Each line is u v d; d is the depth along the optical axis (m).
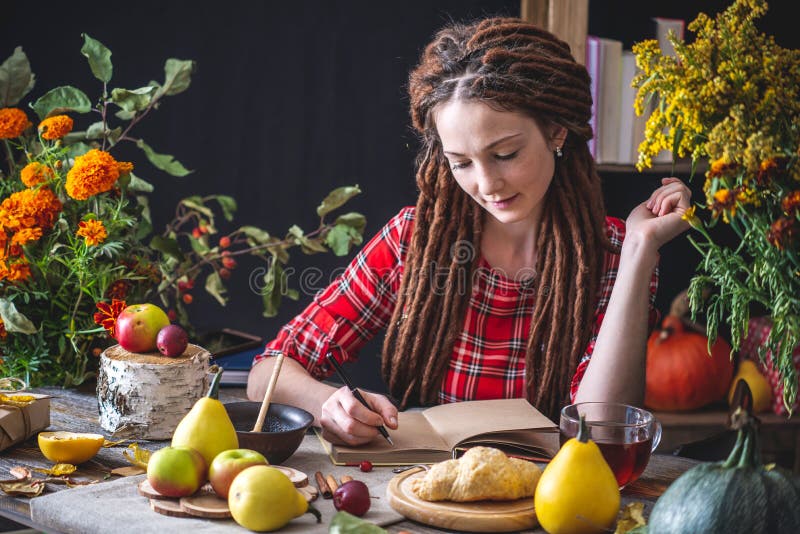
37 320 1.81
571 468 1.08
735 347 1.19
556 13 2.43
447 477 1.16
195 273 2.36
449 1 3.02
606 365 1.55
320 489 1.24
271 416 1.43
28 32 2.83
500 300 1.78
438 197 1.76
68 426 1.54
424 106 1.58
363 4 3.01
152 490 1.19
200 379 1.52
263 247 2.35
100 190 1.72
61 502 1.18
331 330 1.80
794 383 1.15
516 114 1.49
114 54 2.90
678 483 0.99
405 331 1.79
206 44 2.96
